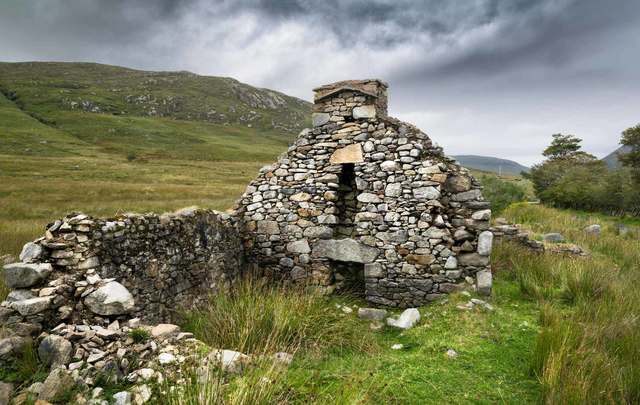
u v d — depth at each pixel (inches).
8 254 378.9
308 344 204.5
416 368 184.7
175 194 1270.9
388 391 161.6
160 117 5777.6
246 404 128.6
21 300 172.2
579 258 378.9
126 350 159.2
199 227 288.0
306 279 349.4
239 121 6624.0
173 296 252.1
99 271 197.9
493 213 641.0
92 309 180.9
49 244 195.3
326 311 248.5
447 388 167.0
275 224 358.9
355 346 215.2
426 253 316.2
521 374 180.5
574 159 1581.0
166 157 3125.0
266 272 361.1
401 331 252.7
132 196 1168.8
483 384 171.0
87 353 152.9
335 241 341.7
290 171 356.8
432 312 276.7
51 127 3882.9
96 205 905.5
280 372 160.1
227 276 326.3
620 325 216.4
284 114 7800.2
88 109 5098.4
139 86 6968.5
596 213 985.5
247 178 2190.0
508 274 338.0
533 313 261.4
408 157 323.6
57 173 1690.5
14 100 4918.8
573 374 157.2
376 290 328.2
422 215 317.7
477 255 312.2
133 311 191.8
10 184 1194.6
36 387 136.6
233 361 159.9
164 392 138.2
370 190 332.8
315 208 349.1
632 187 948.6
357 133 339.9
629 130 1103.6
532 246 406.3
